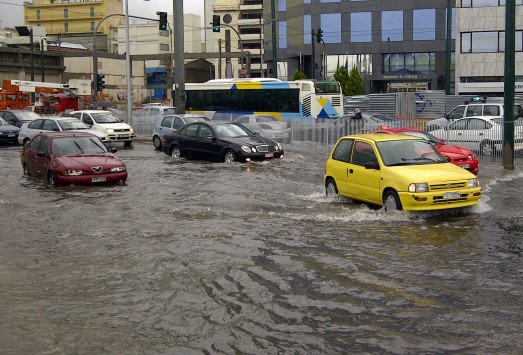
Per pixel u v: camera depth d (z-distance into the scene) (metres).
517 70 49.50
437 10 59.84
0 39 88.88
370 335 6.26
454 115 27.33
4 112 36.00
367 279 8.21
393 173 12.25
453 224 11.54
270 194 15.45
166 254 9.70
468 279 8.12
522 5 49.19
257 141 22.67
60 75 71.75
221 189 16.33
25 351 6.01
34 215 13.22
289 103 32.78
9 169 21.88
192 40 112.50
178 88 32.59
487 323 6.52
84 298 7.67
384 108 38.81
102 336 6.37
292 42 65.31
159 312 7.08
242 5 108.12
